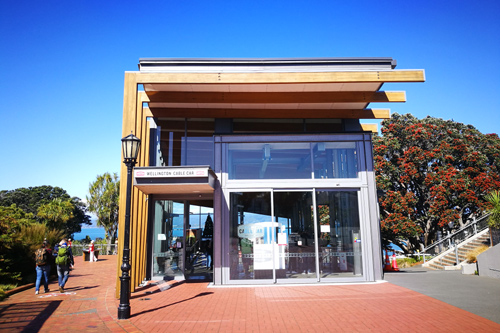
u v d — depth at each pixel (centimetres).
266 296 889
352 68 1048
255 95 1166
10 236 1224
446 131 2973
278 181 1127
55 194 5272
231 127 1264
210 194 1223
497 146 2923
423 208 2920
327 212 1118
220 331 601
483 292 865
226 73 1038
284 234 1100
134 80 1036
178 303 833
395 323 621
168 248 1223
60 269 1060
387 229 2634
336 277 1077
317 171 1134
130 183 775
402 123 3095
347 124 1280
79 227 5112
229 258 1087
